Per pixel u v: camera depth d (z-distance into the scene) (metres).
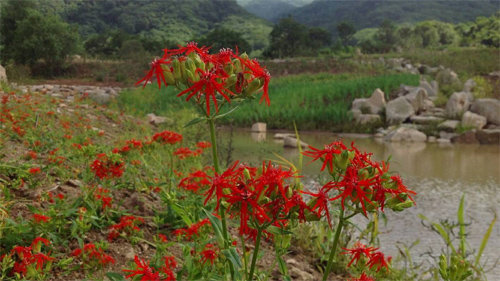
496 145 11.95
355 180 1.53
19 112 5.77
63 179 3.88
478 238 4.75
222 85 1.64
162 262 2.49
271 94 18.11
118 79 30.06
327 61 33.12
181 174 4.38
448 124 13.47
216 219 1.81
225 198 1.50
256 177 1.58
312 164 8.14
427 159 9.59
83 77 31.86
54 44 31.03
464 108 14.51
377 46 52.91
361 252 2.02
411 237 4.73
